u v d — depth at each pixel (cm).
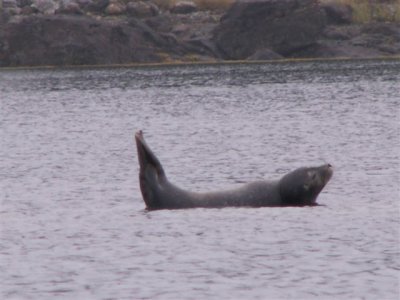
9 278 4453
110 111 16212
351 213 6034
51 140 12106
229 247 5016
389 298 4016
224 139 11512
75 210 6644
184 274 4469
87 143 11638
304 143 10812
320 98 17275
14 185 8188
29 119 15150
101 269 4594
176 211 6175
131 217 6106
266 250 4919
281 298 4053
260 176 8394
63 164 9644
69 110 16638
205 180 8206
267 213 6028
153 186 6303
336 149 10138
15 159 10156
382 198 6812
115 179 8438
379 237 5184
